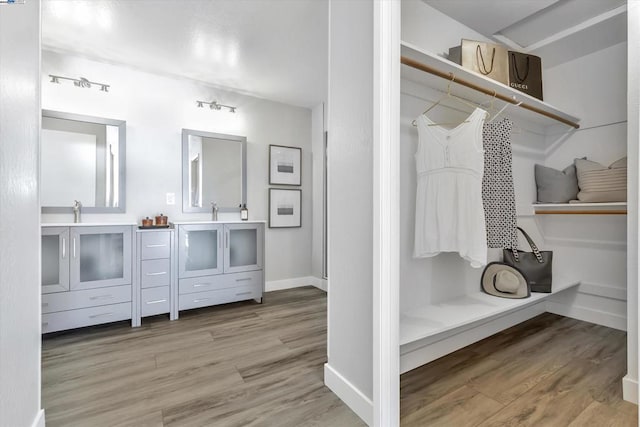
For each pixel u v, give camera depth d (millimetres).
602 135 2525
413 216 1970
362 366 1435
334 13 1646
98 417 1424
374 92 1312
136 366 1910
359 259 1461
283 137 3893
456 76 1826
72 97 2756
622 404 1488
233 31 2393
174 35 2438
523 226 2668
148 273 2701
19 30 1098
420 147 1855
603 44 2475
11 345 1028
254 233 3277
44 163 2645
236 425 1370
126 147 2980
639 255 872
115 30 2367
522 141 2664
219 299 3047
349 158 1533
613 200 2256
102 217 2869
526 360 1940
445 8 2164
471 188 1696
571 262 2691
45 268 2342
